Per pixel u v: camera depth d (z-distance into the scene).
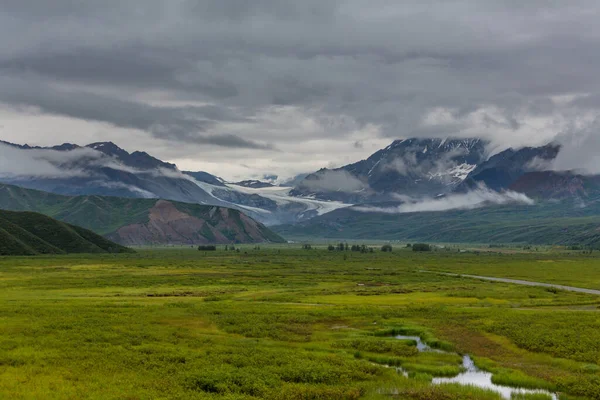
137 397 47.44
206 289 154.50
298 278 198.75
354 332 84.25
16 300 117.44
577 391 52.94
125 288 155.38
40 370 55.25
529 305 121.38
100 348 65.81
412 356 68.94
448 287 166.75
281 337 78.38
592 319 93.44
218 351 66.62
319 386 53.66
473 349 73.19
